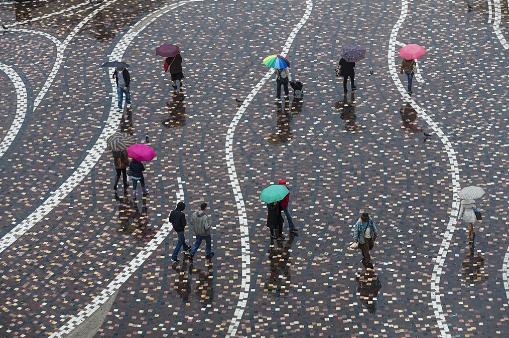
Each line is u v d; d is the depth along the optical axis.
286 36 99.25
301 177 77.44
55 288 67.19
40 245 71.50
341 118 84.94
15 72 95.62
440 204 73.44
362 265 67.56
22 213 75.12
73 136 84.75
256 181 77.25
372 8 103.81
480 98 86.75
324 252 69.06
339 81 90.56
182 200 75.50
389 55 94.50
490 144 80.31
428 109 85.50
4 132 85.81
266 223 71.81
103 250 70.69
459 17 101.06
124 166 75.94
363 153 79.94
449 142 80.81
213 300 65.25
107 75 94.12
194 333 62.62
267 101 88.06
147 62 96.06
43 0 109.81
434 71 91.38
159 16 104.88
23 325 64.00
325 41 97.75
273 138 82.62
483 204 72.94
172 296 65.81
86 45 99.81
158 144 82.69
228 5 106.44
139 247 70.75
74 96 90.94
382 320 62.72
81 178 79.00
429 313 63.06
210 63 94.94
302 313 63.69
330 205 74.00
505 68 91.44
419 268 67.00
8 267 69.38
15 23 105.12
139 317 64.19
